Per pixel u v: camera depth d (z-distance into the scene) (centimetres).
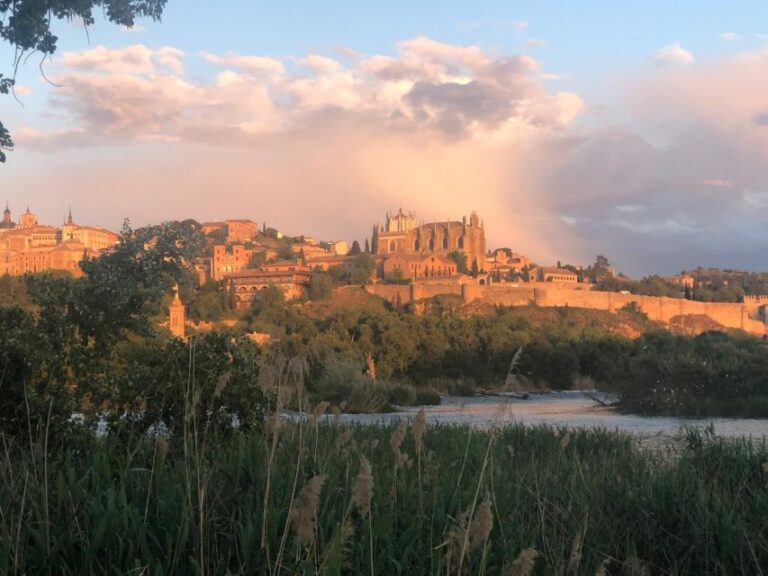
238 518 500
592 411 3177
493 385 7125
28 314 841
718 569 518
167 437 768
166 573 407
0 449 658
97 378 847
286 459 606
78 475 578
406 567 438
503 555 464
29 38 920
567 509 602
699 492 627
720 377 2812
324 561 364
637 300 18975
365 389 3219
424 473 664
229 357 856
